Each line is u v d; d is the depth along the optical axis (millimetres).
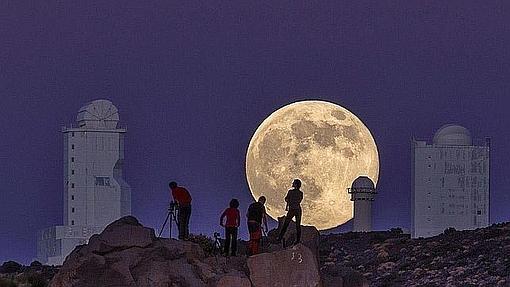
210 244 166250
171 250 151625
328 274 167250
